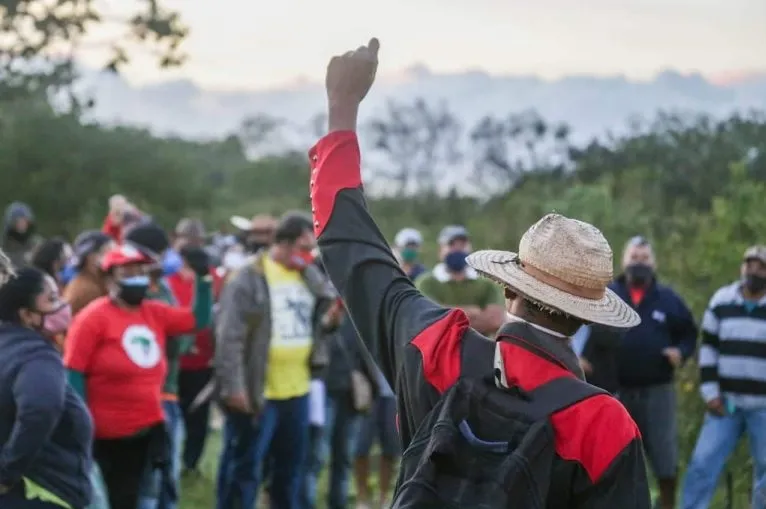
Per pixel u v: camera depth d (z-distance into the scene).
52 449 4.69
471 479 2.43
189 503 8.52
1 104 28.70
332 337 7.91
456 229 9.73
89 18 22.73
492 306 7.68
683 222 11.20
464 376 2.59
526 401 2.51
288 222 7.11
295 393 7.13
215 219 33.03
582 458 2.46
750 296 7.66
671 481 8.01
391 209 27.88
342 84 2.97
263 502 8.03
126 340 6.13
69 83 27.19
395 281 2.84
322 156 2.96
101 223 28.80
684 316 7.97
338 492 7.98
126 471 6.21
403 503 2.44
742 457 8.29
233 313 6.90
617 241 11.38
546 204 13.77
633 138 16.39
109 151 30.59
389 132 38.72
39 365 4.59
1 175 28.86
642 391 7.96
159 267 7.46
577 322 2.65
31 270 4.73
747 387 7.57
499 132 32.34
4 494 4.60
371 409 8.17
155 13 22.62
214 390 7.02
